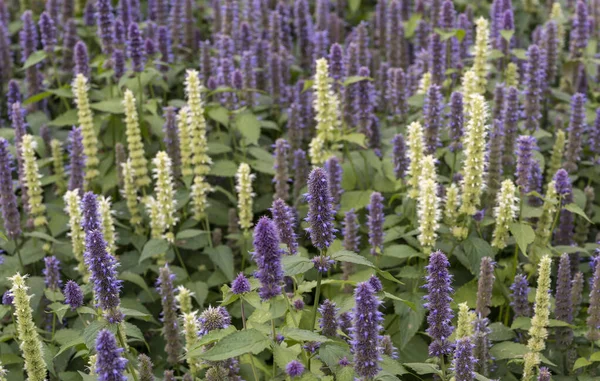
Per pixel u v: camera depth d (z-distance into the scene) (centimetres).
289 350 164
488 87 242
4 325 204
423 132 216
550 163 224
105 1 243
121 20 261
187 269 223
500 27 255
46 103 252
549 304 182
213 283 214
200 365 174
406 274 200
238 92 245
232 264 213
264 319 172
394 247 201
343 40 297
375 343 160
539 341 183
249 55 248
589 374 189
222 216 228
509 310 205
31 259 213
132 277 206
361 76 224
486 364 180
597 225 227
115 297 169
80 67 241
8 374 195
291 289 207
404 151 215
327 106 220
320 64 218
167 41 258
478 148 199
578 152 225
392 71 247
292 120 231
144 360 174
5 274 210
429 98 214
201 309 209
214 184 236
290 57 265
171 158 224
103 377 158
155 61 239
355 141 217
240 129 231
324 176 166
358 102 227
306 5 286
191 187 218
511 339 197
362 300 159
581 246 216
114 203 227
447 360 181
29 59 246
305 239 221
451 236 204
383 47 289
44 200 233
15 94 245
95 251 168
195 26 280
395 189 221
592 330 186
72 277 215
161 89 259
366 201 218
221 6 287
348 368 162
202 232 211
